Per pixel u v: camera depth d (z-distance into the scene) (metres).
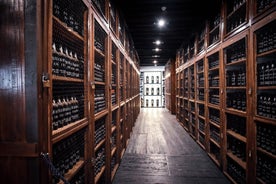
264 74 2.48
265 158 2.55
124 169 3.88
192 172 3.74
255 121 2.54
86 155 2.12
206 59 4.60
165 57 12.77
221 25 3.64
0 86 1.21
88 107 2.11
